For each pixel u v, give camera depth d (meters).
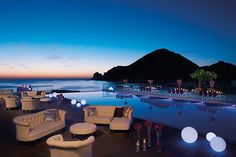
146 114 11.23
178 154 5.32
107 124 7.84
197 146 5.84
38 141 6.37
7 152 5.60
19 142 6.22
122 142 6.20
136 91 20.58
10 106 12.35
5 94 17.42
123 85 22.05
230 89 16.58
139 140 5.85
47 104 13.70
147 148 5.72
